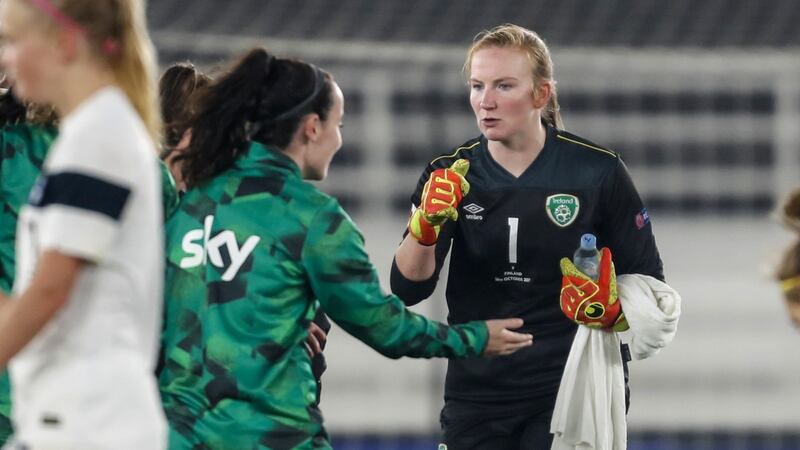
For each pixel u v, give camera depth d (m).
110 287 10.14
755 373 39.69
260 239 13.12
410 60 38.12
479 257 18.03
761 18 40.91
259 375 12.98
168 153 15.82
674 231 39.66
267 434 12.96
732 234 39.66
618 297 17.17
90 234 9.91
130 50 10.48
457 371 18.39
